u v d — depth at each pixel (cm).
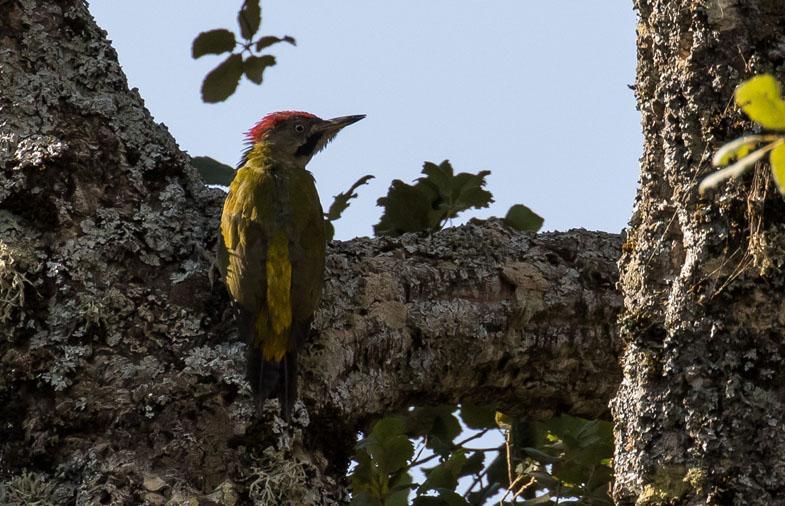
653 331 696
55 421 758
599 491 1031
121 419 755
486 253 912
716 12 692
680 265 700
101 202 856
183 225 871
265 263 873
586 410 941
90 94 913
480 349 880
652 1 739
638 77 750
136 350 789
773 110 366
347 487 848
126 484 725
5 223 820
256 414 763
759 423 656
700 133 694
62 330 784
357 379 848
